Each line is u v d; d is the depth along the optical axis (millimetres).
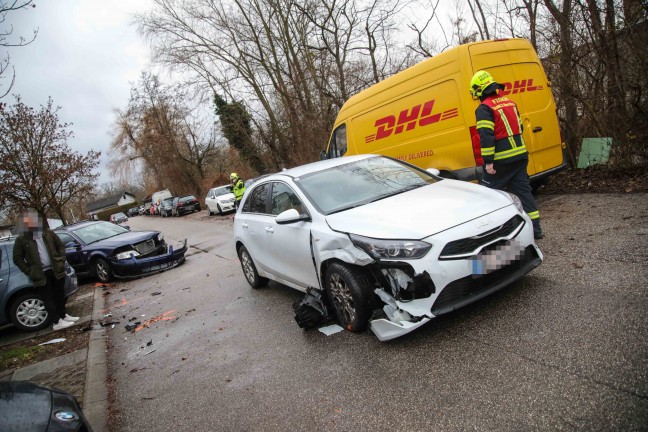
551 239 5168
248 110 24203
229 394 3533
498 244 3461
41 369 5039
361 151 8430
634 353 2652
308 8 18203
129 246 9742
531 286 3955
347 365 3467
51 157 12695
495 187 5113
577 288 3688
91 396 4035
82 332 6281
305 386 3334
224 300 6336
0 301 6699
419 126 6977
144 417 3525
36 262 6246
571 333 3053
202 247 12750
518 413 2432
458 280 3312
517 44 6535
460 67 6148
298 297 5551
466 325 3570
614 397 2346
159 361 4629
